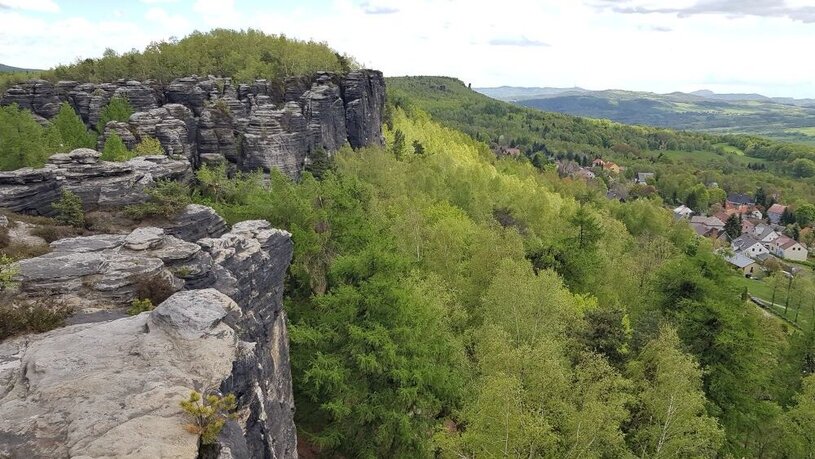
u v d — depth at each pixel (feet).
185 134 259.60
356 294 90.74
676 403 88.07
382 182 270.26
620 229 284.00
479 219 250.98
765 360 127.95
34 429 38.29
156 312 54.49
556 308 123.65
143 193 104.63
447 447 82.79
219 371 46.78
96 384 43.14
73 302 63.36
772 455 120.78
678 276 129.80
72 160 112.78
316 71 369.91
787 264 455.22
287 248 98.99
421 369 88.12
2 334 54.60
